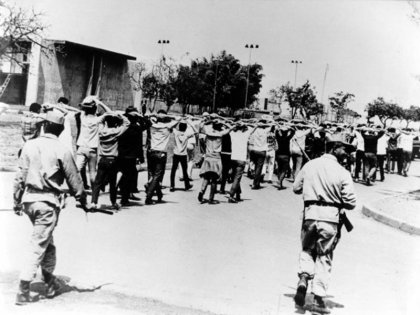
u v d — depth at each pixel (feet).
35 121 24.66
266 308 16.26
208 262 21.42
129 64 132.36
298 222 32.91
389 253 26.37
